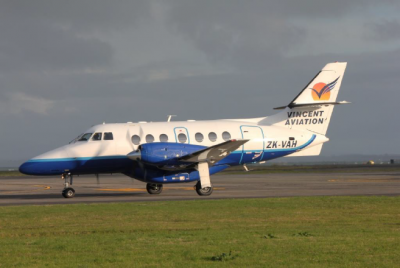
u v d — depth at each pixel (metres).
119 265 35.03
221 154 92.38
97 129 99.94
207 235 46.28
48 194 106.69
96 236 46.50
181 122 104.56
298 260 36.06
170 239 44.34
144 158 90.38
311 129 109.69
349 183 129.88
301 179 158.12
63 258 37.19
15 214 63.59
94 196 96.81
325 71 109.75
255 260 36.09
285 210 65.94
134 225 53.69
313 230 49.00
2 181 176.62
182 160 91.38
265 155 106.19
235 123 106.19
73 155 96.81
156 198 88.69
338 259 36.28
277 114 109.06
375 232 47.59
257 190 106.88
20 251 39.66
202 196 92.69
